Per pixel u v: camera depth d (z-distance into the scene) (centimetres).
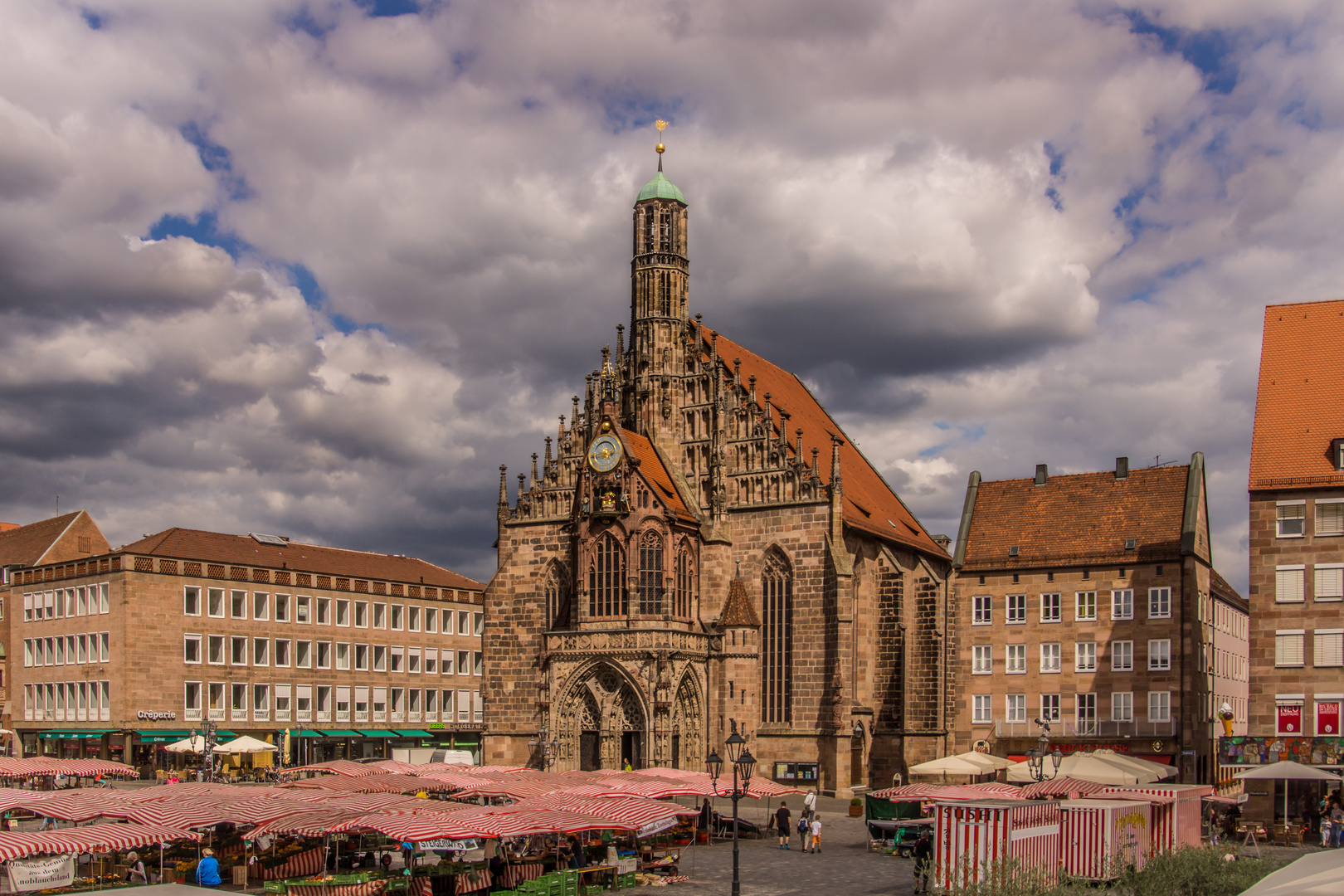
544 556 11712
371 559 16850
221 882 6500
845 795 10394
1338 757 8631
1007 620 11700
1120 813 5734
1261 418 9438
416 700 16375
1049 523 11938
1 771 9106
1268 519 9025
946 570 12531
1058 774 7806
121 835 5697
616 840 7062
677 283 11806
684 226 11931
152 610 13600
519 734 11581
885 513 12550
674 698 10381
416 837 5484
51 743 14300
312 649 15088
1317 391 9450
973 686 11731
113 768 9831
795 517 10912
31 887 5847
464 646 17112
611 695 10500
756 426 11250
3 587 15450
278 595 14825
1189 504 11300
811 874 6725
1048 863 5381
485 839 6312
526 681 11650
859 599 11212
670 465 11481
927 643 11700
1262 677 8906
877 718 11250
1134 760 8331
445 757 13462
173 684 13675
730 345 12719
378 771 9169
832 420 14325
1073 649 11394
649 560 10644
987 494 12506
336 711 15300
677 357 11688
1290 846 8094
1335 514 8881
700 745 10619
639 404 11681
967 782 11188
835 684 10512
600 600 10738
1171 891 4972
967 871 4856
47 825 8506
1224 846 6475
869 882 6444
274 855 6688
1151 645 11075
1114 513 11688
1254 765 8819
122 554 13500
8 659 15088
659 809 6538
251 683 14388
